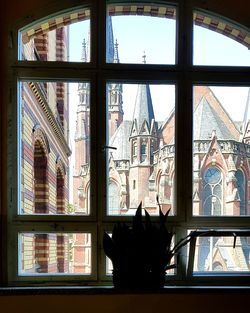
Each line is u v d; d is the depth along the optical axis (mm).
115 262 2459
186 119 2777
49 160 4109
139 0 2830
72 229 2711
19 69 2730
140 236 2447
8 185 2672
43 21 2799
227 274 2758
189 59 2803
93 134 2744
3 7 2730
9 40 2723
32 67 2736
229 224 2781
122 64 2777
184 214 2748
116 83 2818
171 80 2805
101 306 2441
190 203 2754
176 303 2463
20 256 2709
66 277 2682
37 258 2781
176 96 2803
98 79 2762
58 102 3441
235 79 2838
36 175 4094
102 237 2699
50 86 3408
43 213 2758
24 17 2746
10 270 2637
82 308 2439
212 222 2770
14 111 2721
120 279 2455
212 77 2818
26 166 3098
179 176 2762
